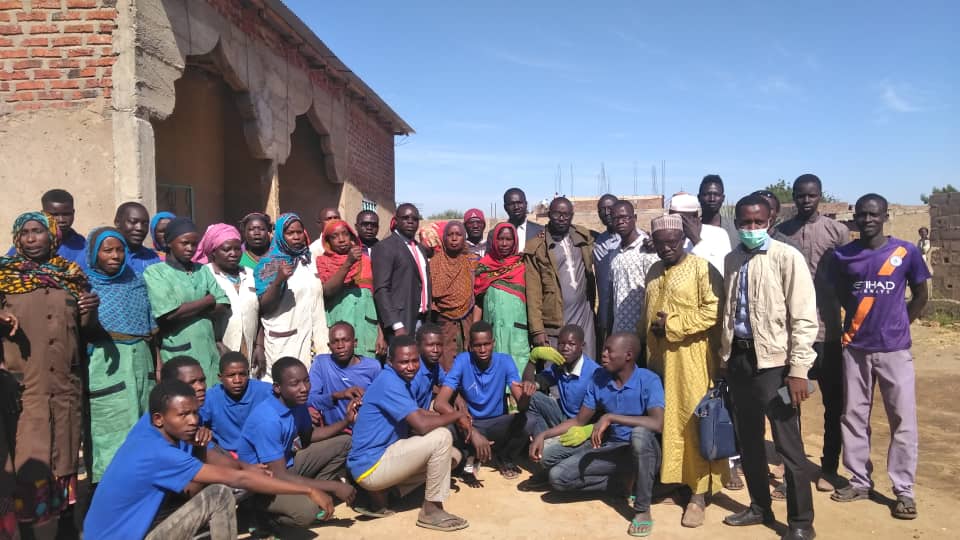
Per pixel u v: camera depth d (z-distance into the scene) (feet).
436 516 13.21
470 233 20.75
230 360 12.67
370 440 13.58
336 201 37.40
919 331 38.91
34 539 11.23
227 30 23.54
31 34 17.75
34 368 11.21
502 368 15.96
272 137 27.63
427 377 15.03
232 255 14.76
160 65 19.11
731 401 13.19
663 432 13.65
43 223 11.66
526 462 17.61
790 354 12.17
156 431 10.27
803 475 12.30
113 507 9.91
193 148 30.17
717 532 12.97
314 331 16.19
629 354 13.91
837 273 14.83
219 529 10.33
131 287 12.75
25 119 17.79
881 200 13.98
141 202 18.01
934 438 19.40
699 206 18.19
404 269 17.31
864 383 14.35
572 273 18.06
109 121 17.84
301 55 30.94
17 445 11.15
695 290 13.47
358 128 40.24
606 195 20.74
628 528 13.19
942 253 48.60
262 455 12.17
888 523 13.43
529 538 12.78
